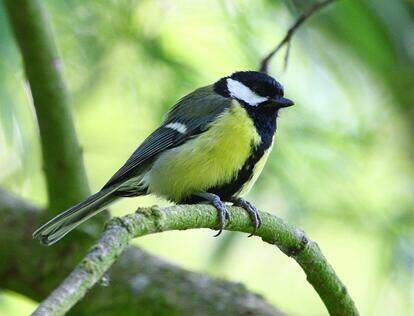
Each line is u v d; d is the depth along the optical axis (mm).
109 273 9469
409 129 11891
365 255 12688
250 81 8852
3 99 9797
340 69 10930
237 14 10211
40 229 7527
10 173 10969
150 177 8727
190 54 10414
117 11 9969
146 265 9586
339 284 7004
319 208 10359
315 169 10305
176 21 10203
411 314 10945
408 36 10922
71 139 8992
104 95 10617
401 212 10828
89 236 9445
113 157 11734
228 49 10367
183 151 8469
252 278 12891
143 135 10711
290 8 10352
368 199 10711
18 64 9766
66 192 9141
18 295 9922
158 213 5723
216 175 8453
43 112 8836
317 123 10625
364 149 11008
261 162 8688
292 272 12922
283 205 10289
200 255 13398
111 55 10219
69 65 10258
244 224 6953
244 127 8516
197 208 6480
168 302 9250
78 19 10031
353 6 10570
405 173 11797
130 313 9297
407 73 11453
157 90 10359
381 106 11656
